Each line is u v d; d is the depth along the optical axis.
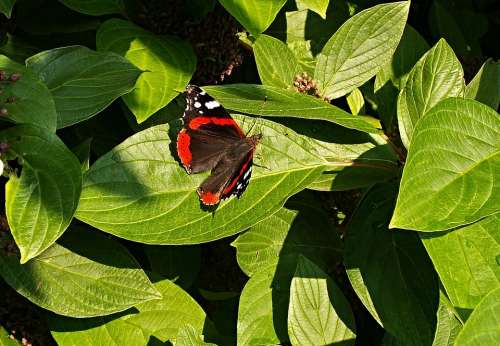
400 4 0.48
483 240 0.40
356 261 0.44
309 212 0.48
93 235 0.44
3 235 0.42
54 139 0.38
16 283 0.42
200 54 0.49
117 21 0.46
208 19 0.49
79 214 0.40
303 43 0.54
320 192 0.50
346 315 0.45
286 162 0.43
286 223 0.47
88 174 0.40
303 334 0.44
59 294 0.42
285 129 0.44
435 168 0.40
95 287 0.43
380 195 0.45
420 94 0.46
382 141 0.46
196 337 0.44
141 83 0.44
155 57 0.46
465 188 0.39
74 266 0.43
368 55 0.48
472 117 0.41
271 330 0.46
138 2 0.48
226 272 0.52
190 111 0.42
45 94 0.39
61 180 0.38
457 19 0.61
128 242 0.51
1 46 0.48
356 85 0.48
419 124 0.40
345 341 0.45
